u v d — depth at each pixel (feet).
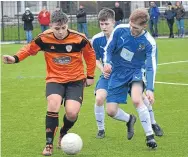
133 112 35.70
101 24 27.45
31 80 53.52
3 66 67.21
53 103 24.13
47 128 24.35
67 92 24.77
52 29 24.32
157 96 42.14
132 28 24.70
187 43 97.35
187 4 133.59
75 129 30.32
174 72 57.36
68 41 24.48
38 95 43.91
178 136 28.04
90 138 27.96
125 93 26.23
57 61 24.68
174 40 105.40
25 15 102.94
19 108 37.86
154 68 24.50
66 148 23.31
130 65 25.70
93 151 25.05
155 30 111.86
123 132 29.27
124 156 24.02
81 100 24.73
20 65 68.39
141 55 25.45
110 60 25.46
